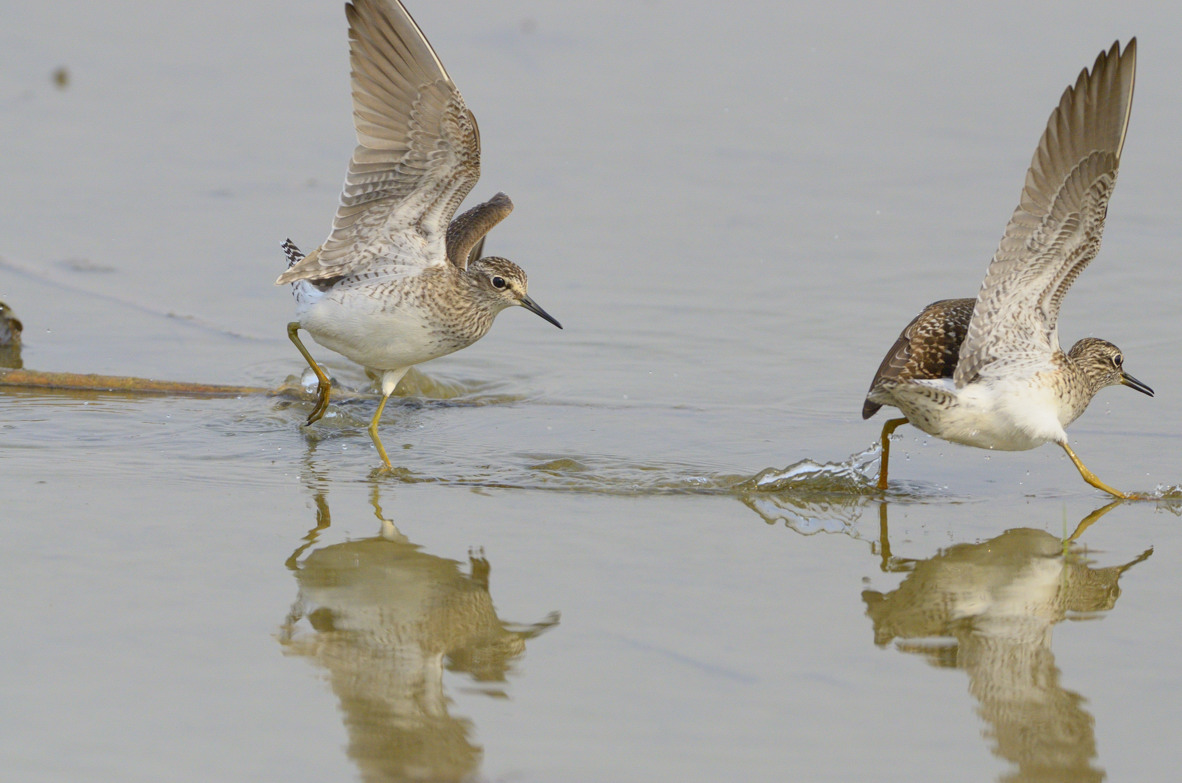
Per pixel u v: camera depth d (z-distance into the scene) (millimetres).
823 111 21484
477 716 7910
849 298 16203
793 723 7836
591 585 9703
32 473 11672
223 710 7934
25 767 7285
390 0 11094
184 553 10102
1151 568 10109
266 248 17531
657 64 23297
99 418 13227
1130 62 10031
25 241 17453
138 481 11617
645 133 20859
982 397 10953
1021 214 10602
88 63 23094
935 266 16844
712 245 17656
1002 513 11305
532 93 22141
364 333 12688
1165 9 24250
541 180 19281
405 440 13016
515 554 10258
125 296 16312
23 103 21484
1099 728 7828
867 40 24031
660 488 11773
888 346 15047
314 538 10500
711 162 19906
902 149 20188
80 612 9055
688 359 14930
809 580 9852
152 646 8641
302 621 9078
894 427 11805
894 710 8008
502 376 14758
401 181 12109
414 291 12664
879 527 10984
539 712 7949
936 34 24109
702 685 8258
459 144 11812
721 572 9969
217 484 11641
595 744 7598
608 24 24781
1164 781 7297
